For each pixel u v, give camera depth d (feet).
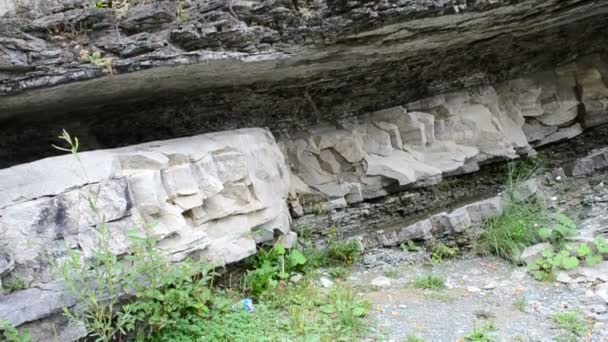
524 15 18.33
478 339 12.49
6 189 12.07
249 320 13.46
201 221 14.29
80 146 18.02
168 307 12.32
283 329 13.23
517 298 14.32
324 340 12.58
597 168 20.79
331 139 19.74
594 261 15.24
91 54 13.88
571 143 22.77
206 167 14.51
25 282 11.62
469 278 15.93
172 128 18.52
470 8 15.97
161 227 13.10
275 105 18.99
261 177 16.02
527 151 21.70
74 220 12.21
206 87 16.97
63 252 11.96
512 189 19.11
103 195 12.59
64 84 13.99
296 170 19.63
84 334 11.46
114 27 14.02
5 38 13.32
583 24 21.35
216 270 14.82
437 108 21.43
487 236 17.39
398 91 20.72
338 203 19.34
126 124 17.99
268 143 17.17
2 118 15.94
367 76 19.31
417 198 19.94
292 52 15.60
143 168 13.48
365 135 20.36
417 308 14.28
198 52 14.23
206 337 12.64
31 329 11.10
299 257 16.20
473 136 21.11
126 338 12.37
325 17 14.99
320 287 15.55
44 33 13.80
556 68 22.93
